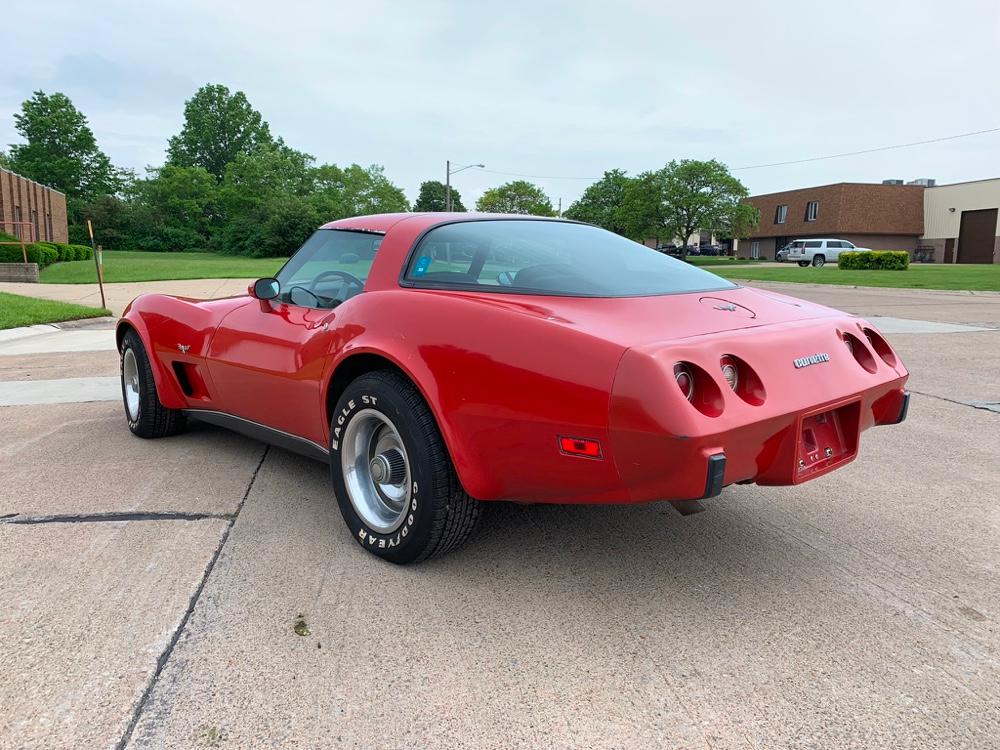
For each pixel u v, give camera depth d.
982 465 3.96
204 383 3.79
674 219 50.28
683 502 2.38
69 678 1.98
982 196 46.47
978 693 1.94
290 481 3.62
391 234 2.98
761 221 59.75
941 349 8.02
